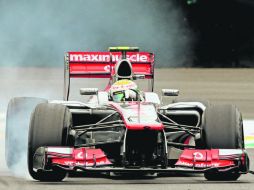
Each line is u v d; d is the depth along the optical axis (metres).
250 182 31.86
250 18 143.62
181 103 36.03
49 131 31.56
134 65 41.28
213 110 32.88
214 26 145.00
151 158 31.92
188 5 148.00
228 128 32.19
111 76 38.88
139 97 35.28
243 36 143.50
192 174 34.62
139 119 31.75
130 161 31.78
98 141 34.81
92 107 34.56
